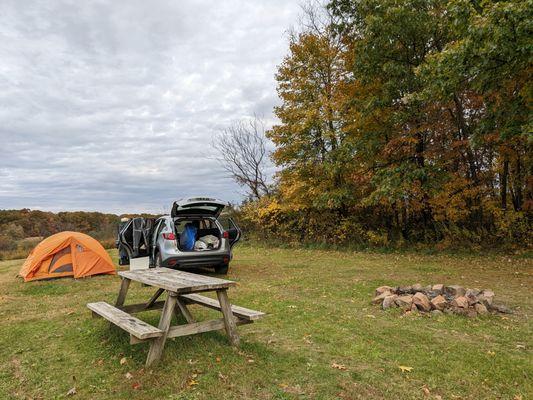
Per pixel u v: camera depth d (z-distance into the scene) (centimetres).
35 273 1043
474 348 485
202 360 434
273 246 2006
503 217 1482
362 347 484
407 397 358
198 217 1065
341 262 1366
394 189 1403
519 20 863
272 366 422
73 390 377
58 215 3234
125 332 541
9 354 489
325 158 1784
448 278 1011
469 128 1541
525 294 808
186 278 527
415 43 1516
